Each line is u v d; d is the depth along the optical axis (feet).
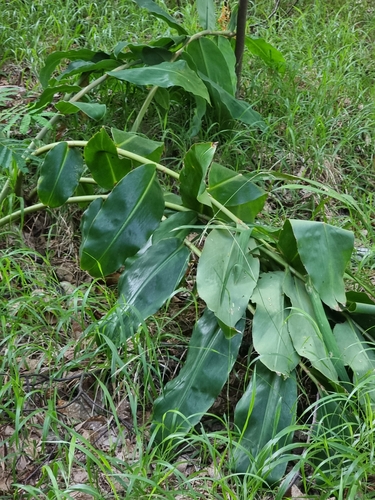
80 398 4.90
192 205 5.45
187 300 5.68
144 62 6.98
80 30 8.93
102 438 4.66
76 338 5.37
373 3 11.10
